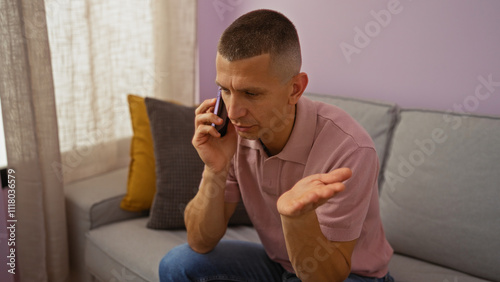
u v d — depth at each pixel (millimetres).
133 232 1569
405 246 1424
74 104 1780
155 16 2072
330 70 1961
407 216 1416
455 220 1325
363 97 1872
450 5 1567
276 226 1144
